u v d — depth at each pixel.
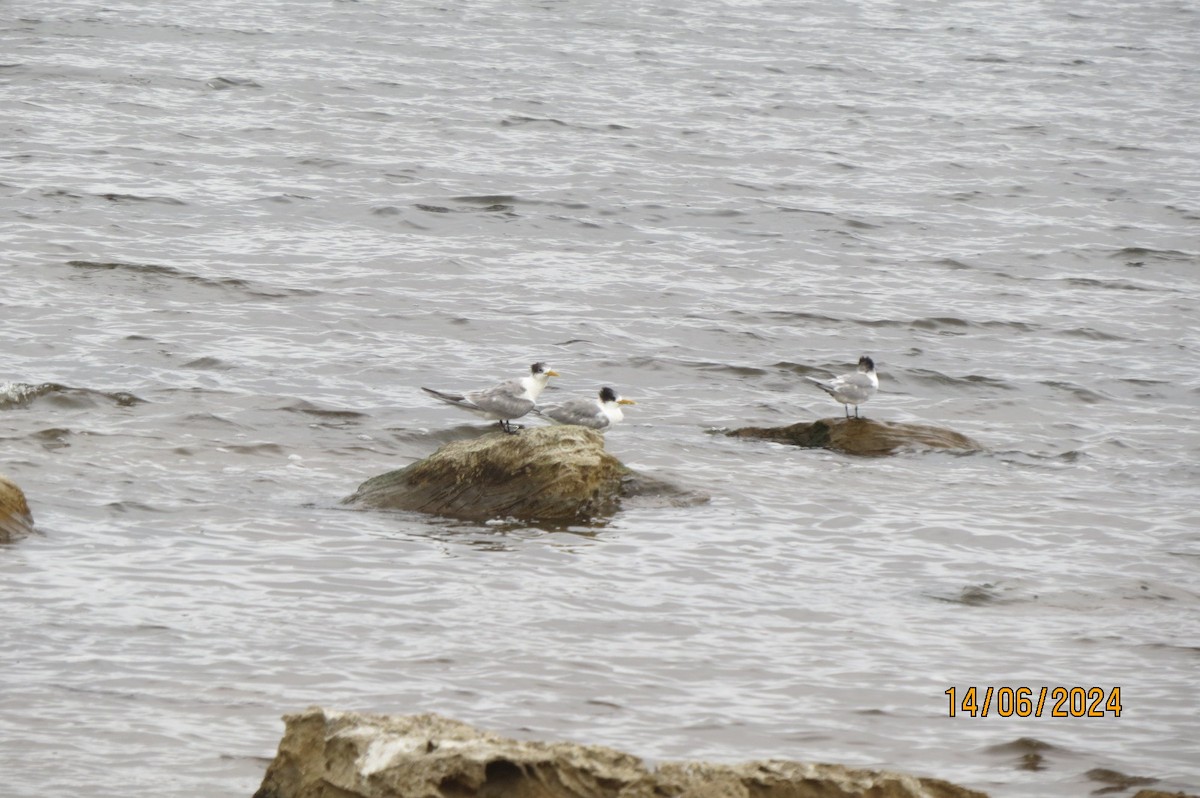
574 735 12.78
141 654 14.13
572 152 46.34
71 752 12.02
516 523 18.92
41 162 39.97
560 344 28.66
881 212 41.66
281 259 33.19
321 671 13.97
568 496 19.19
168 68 53.53
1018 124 54.81
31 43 55.84
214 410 23.16
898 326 31.17
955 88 60.94
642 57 62.69
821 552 18.31
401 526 18.62
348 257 33.84
